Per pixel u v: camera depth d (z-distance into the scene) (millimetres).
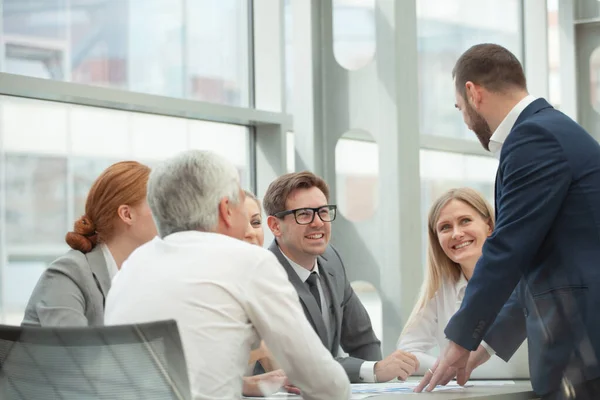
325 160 5188
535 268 2727
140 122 4375
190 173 2398
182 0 4676
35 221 3922
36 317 2949
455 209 3598
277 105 5086
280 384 2609
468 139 6598
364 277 5055
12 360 2156
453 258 3598
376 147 5512
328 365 2395
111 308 2371
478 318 2693
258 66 5121
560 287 2658
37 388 2143
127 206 3072
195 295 2279
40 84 3809
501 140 2863
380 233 5008
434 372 2768
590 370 2621
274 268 2363
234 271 2312
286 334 2332
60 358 2096
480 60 2867
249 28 5125
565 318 2656
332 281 3764
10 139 3818
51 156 3975
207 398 2242
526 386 2902
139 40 4422
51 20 3988
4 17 3799
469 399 2596
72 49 4078
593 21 7172
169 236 2398
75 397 2109
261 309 2316
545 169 2656
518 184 2686
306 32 5148
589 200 2635
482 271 2688
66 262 3010
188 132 4633
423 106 6234
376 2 4992
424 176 6188
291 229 3578
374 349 3850
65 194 4039
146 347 2035
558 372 2684
